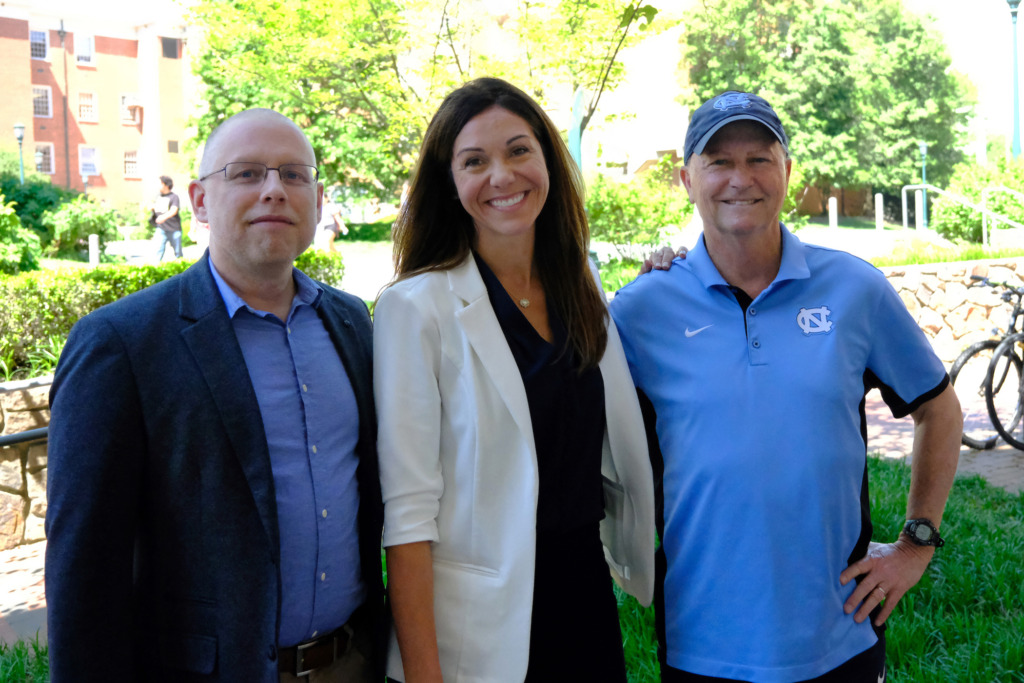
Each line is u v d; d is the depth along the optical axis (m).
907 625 3.46
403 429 1.92
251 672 1.74
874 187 33.03
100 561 1.67
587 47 11.93
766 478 2.01
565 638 2.03
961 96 33.00
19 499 5.49
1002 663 3.19
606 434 2.21
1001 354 6.67
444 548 1.97
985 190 15.75
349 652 1.99
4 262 7.96
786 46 30.94
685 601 2.12
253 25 16.19
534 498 1.94
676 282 2.21
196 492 1.74
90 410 1.68
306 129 25.03
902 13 31.67
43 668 3.49
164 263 7.45
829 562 2.04
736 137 2.10
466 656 1.94
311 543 1.85
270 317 1.89
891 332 2.17
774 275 2.16
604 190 12.49
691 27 29.22
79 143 38.34
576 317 2.11
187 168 30.16
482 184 2.01
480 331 1.98
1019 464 6.30
